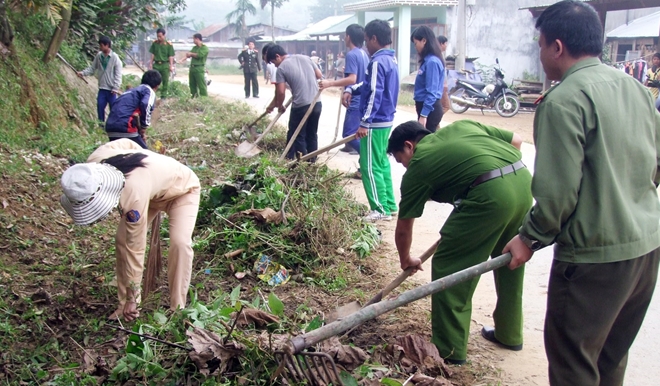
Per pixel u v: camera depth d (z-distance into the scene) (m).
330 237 5.14
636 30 22.88
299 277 4.78
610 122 2.39
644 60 20.25
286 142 9.08
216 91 23.86
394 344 3.56
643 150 2.49
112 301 4.32
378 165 6.25
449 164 3.36
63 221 5.78
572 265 2.50
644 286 2.63
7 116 7.83
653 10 25.22
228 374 3.07
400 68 26.11
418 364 3.42
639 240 2.47
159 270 4.40
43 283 4.57
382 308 2.63
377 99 6.01
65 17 9.45
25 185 6.30
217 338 3.11
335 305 4.37
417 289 2.64
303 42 46.94
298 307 4.14
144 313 4.05
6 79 8.16
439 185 3.42
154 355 3.24
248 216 5.29
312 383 2.86
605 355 2.82
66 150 7.99
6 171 6.41
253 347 3.07
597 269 2.46
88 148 8.26
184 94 16.94
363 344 3.80
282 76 8.06
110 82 10.49
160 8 17.69
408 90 25.06
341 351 3.07
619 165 2.43
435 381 3.11
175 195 3.95
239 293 4.31
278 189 5.80
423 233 5.96
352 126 9.28
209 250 5.15
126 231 3.67
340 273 4.80
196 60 16.83
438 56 7.20
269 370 3.04
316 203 5.88
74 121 9.56
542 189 2.38
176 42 57.59
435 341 3.62
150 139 9.95
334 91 25.42
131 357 3.19
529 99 19.77
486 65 24.58
